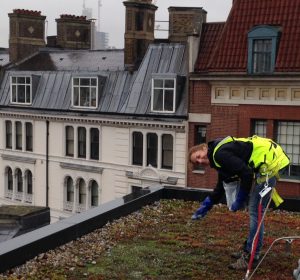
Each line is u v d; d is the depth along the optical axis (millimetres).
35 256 7879
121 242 8867
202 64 28141
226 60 26734
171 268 7672
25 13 40688
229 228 9812
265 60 25719
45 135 35469
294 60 24938
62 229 8508
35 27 41500
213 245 8727
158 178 29922
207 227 9883
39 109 35406
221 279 7195
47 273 7293
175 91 28828
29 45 41312
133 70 32219
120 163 31688
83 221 9039
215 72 26828
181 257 8148
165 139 29875
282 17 25969
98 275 7309
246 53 26281
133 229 9594
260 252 8016
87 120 32719
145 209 11133
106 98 32219
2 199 38781
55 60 39156
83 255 8125
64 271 7430
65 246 8484
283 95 25500
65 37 43250
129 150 31172
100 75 32375
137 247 8609
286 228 9852
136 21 33469
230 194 7082
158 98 29562
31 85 36000
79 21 43875
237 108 26703
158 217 10555
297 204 11188
